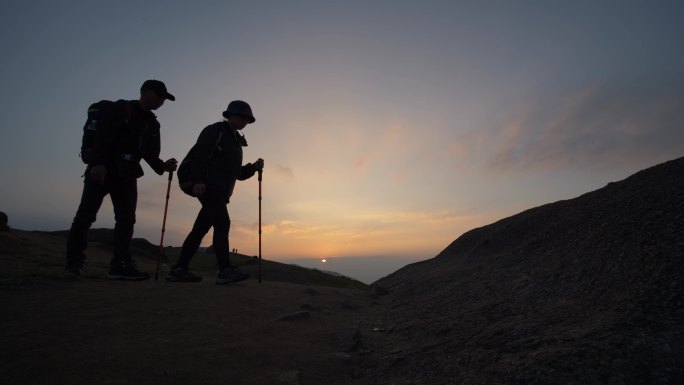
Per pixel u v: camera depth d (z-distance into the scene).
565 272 3.00
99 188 4.56
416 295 4.35
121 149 4.53
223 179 4.66
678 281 2.15
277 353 2.41
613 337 1.87
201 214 4.79
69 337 2.45
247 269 7.92
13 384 1.81
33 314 2.91
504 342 2.21
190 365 2.14
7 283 3.87
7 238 6.34
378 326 3.24
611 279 2.53
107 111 4.36
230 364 2.20
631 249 2.70
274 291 4.59
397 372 2.21
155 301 3.44
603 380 1.63
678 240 2.50
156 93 4.58
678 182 3.30
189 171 4.67
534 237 4.30
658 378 1.59
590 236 3.30
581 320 2.21
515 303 2.89
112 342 2.40
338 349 2.62
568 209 4.42
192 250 4.81
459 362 2.14
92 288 3.93
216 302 3.56
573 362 1.75
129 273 4.72
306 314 3.34
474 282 3.85
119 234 4.75
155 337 2.53
